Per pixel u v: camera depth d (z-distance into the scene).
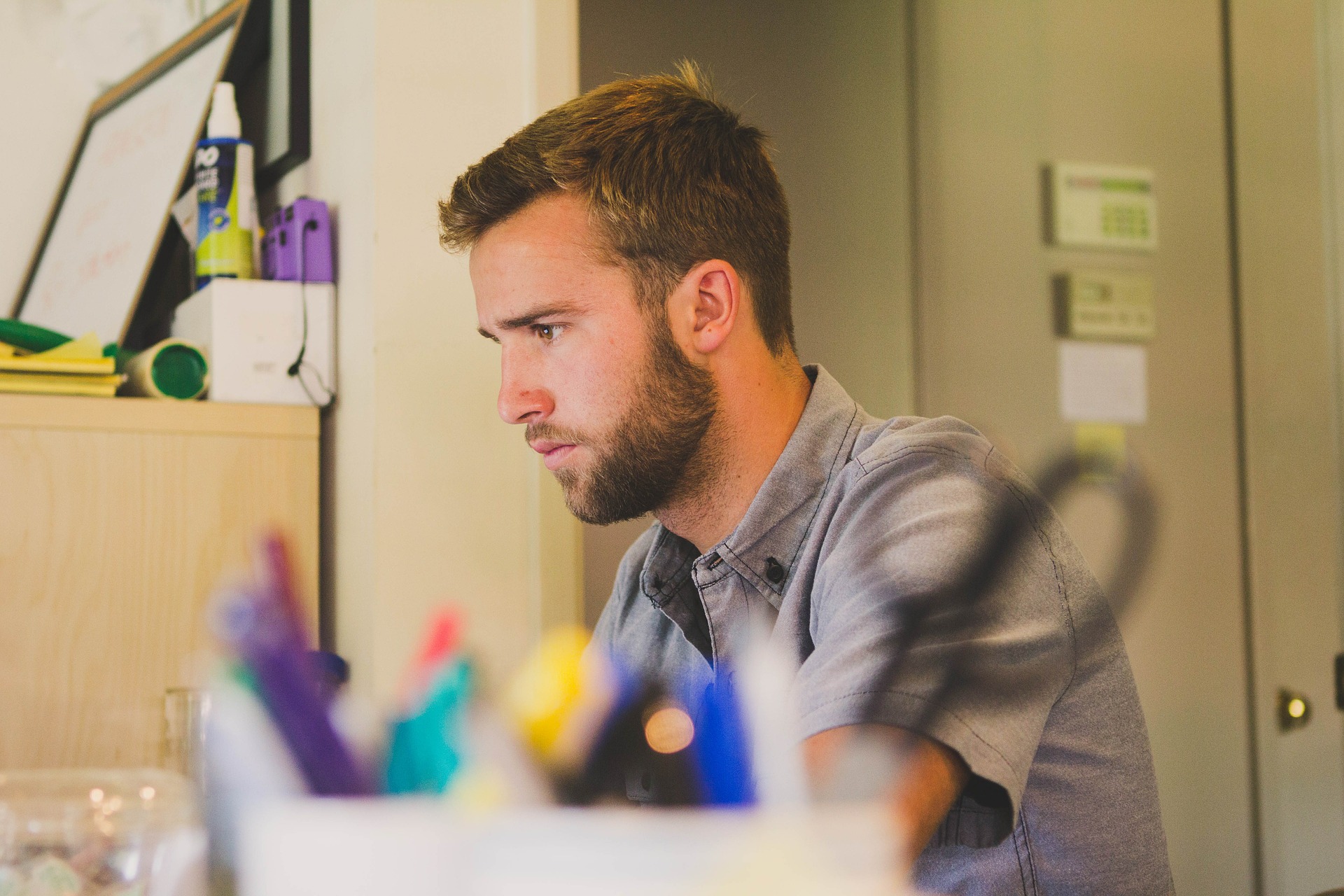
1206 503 1.80
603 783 0.39
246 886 0.31
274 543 0.40
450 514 1.30
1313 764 1.82
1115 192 1.79
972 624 0.59
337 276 1.41
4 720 1.22
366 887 0.30
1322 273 1.88
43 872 0.45
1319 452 1.87
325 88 1.47
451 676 0.41
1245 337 1.84
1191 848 1.75
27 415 1.24
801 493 0.89
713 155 0.90
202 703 0.89
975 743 0.56
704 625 0.98
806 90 1.66
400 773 0.36
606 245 0.85
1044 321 1.75
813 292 1.65
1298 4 1.88
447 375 1.31
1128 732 0.81
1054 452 0.34
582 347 0.86
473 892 0.29
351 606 1.33
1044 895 0.78
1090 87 1.79
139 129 1.71
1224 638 1.79
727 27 1.64
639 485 0.88
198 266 1.45
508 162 0.87
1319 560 1.86
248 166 1.46
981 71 1.74
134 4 1.87
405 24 1.32
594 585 1.53
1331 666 1.85
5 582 1.23
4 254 1.87
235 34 1.54
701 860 0.29
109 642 1.26
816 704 0.56
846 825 0.31
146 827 0.46
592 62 1.57
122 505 1.28
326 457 1.43
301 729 0.35
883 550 0.67
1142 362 1.79
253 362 1.37
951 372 1.70
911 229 1.70
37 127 1.88
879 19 1.71
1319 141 1.88
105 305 1.59
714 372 0.89
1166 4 1.83
